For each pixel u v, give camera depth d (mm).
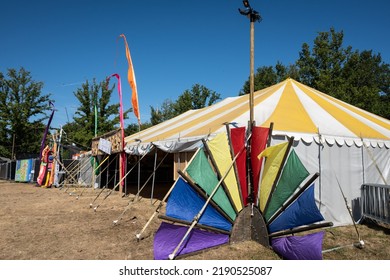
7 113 23781
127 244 5066
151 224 6512
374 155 7043
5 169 22469
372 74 34000
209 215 4574
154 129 12523
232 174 4805
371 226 6336
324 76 26438
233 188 4797
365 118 8609
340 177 6453
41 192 12859
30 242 5215
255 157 4875
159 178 18875
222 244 4645
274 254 4418
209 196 4527
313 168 6156
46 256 4492
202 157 4613
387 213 5824
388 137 7480
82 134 23500
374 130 7629
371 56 38875
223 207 4676
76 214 7699
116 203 9562
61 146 16203
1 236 5582
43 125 24906
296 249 4059
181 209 4391
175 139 7871
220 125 6879
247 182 4910
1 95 23766
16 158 24297
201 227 4465
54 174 15148
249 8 4910
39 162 17906
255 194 4898
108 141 12359
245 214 4871
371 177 6887
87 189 14250
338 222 6309
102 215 7551
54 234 5730
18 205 9195
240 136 4926
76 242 5211
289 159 4488
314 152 6227
